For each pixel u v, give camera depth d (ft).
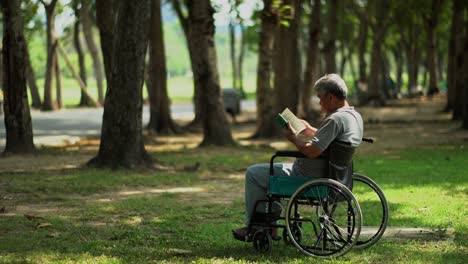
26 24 154.61
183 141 92.99
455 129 103.04
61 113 167.94
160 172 58.08
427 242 30.86
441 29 224.74
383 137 95.71
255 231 28.76
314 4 123.34
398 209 39.83
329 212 29.60
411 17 201.16
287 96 96.84
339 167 27.71
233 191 48.65
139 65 59.47
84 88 196.34
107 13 74.08
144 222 36.37
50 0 170.71
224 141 81.97
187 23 123.34
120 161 59.47
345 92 28.27
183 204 42.50
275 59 100.32
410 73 230.68
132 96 59.52
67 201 43.29
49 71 176.35
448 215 37.88
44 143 85.81
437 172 57.16
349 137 27.45
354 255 27.99
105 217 37.81
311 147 27.30
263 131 94.79
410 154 72.38
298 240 29.35
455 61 131.44
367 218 36.63
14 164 61.82
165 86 104.22
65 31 189.16
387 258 27.68
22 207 41.14
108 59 74.74
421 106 179.22
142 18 59.00
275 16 93.61
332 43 142.51
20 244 30.37
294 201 27.63
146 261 27.27
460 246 29.86
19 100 69.36
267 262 26.96
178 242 31.27
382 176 54.85
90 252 28.91
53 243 30.63
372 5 192.24
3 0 67.36
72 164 62.54
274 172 28.66
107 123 59.88
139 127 60.29
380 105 182.19
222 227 34.86
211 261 27.17
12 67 68.69
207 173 58.29
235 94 133.08
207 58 81.61
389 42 246.27
